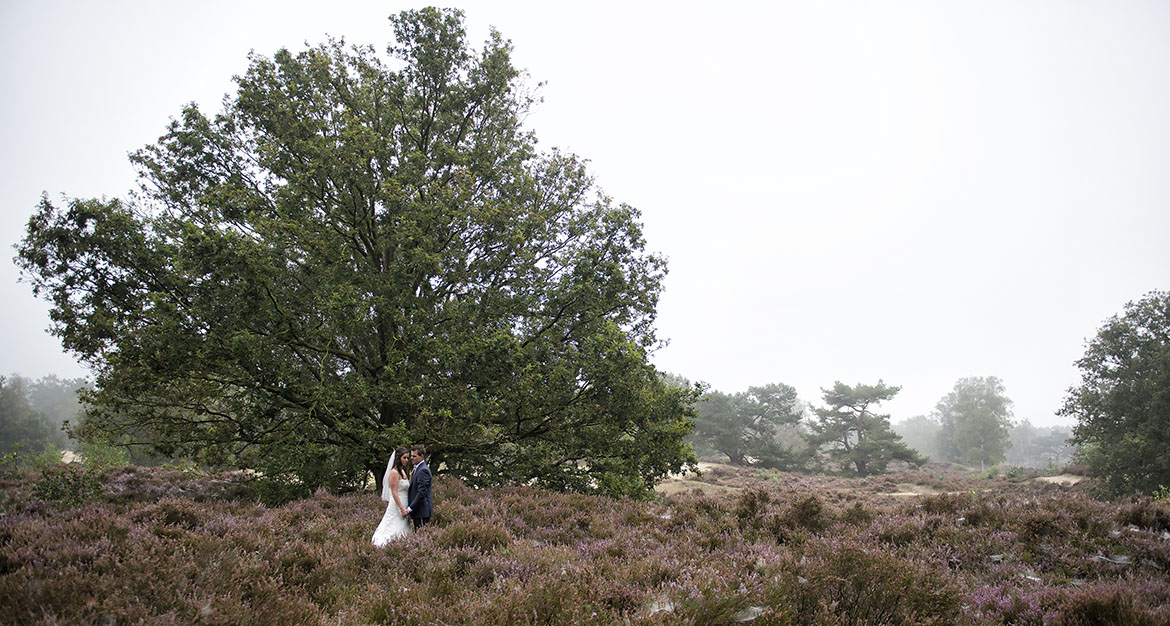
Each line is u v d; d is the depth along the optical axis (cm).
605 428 1446
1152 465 3519
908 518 890
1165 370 3609
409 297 1395
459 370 1339
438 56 1700
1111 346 4041
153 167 1516
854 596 470
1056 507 854
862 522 920
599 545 736
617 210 1648
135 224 1354
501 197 1652
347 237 1495
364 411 1408
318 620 450
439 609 461
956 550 729
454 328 1382
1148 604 483
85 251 1283
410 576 598
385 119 1589
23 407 9338
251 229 1538
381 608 468
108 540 532
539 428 1490
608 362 1353
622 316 1670
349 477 1461
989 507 885
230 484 1547
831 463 7906
